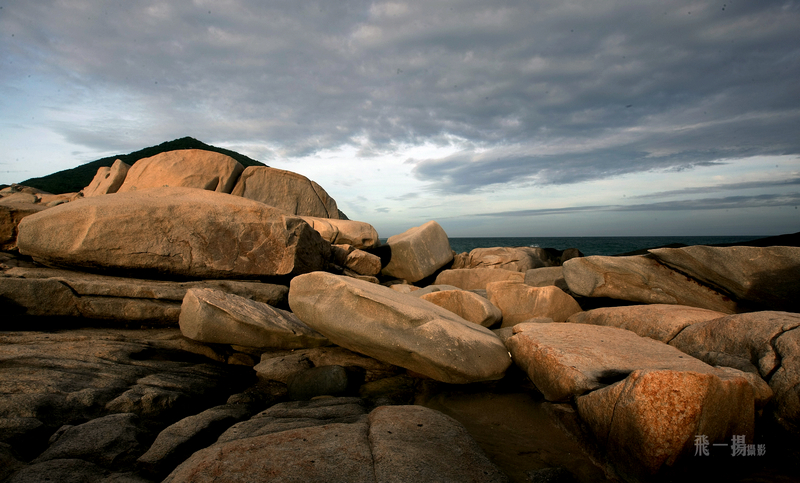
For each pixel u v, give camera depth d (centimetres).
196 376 445
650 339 412
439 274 1071
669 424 253
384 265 1108
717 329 387
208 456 251
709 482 266
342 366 457
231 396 416
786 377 300
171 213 618
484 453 287
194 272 632
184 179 978
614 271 611
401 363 432
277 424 315
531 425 354
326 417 341
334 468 240
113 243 584
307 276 450
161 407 372
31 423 309
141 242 597
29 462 273
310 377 441
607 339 408
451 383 422
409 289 887
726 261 539
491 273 1003
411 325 402
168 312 558
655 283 589
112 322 543
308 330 536
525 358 413
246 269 663
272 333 496
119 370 412
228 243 652
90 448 288
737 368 337
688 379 257
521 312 627
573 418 336
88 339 477
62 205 619
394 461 248
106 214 582
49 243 570
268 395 436
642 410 261
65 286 524
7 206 646
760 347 336
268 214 688
